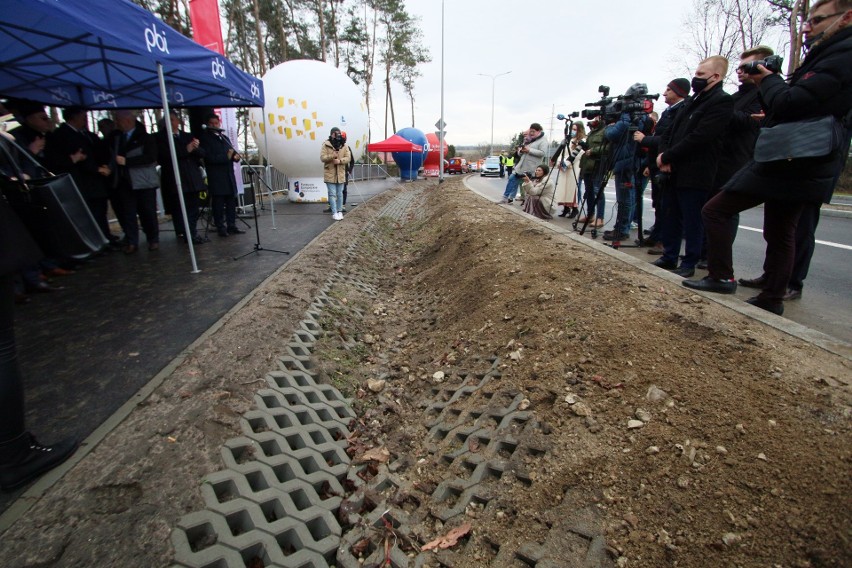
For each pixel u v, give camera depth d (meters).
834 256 6.16
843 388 2.15
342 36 30.92
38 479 2.03
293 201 12.99
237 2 22.33
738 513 1.71
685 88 5.09
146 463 2.17
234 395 2.82
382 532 2.21
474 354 3.65
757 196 3.15
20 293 4.22
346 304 5.13
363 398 3.61
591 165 7.14
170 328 3.65
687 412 2.22
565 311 3.49
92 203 5.79
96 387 2.78
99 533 1.79
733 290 3.55
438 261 6.89
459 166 42.53
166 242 6.97
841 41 2.68
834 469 1.73
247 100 6.72
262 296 4.45
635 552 1.71
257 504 2.12
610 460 2.11
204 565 1.75
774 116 2.99
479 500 2.22
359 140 13.34
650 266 4.36
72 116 5.35
